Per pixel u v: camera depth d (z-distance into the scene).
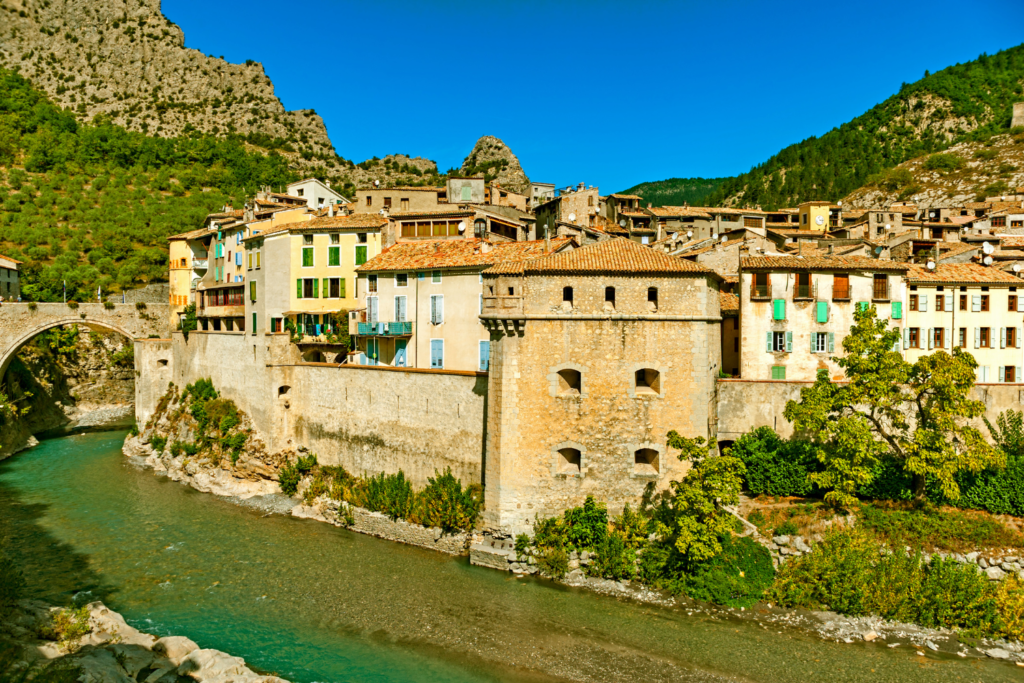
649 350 39.03
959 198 149.38
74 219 126.69
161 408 69.06
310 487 50.44
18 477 58.75
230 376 59.97
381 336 53.16
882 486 38.47
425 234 59.47
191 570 39.34
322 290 57.78
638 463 40.00
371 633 32.59
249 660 30.12
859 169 187.00
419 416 45.41
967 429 36.84
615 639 31.84
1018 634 30.91
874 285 49.34
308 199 95.81
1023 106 185.25
